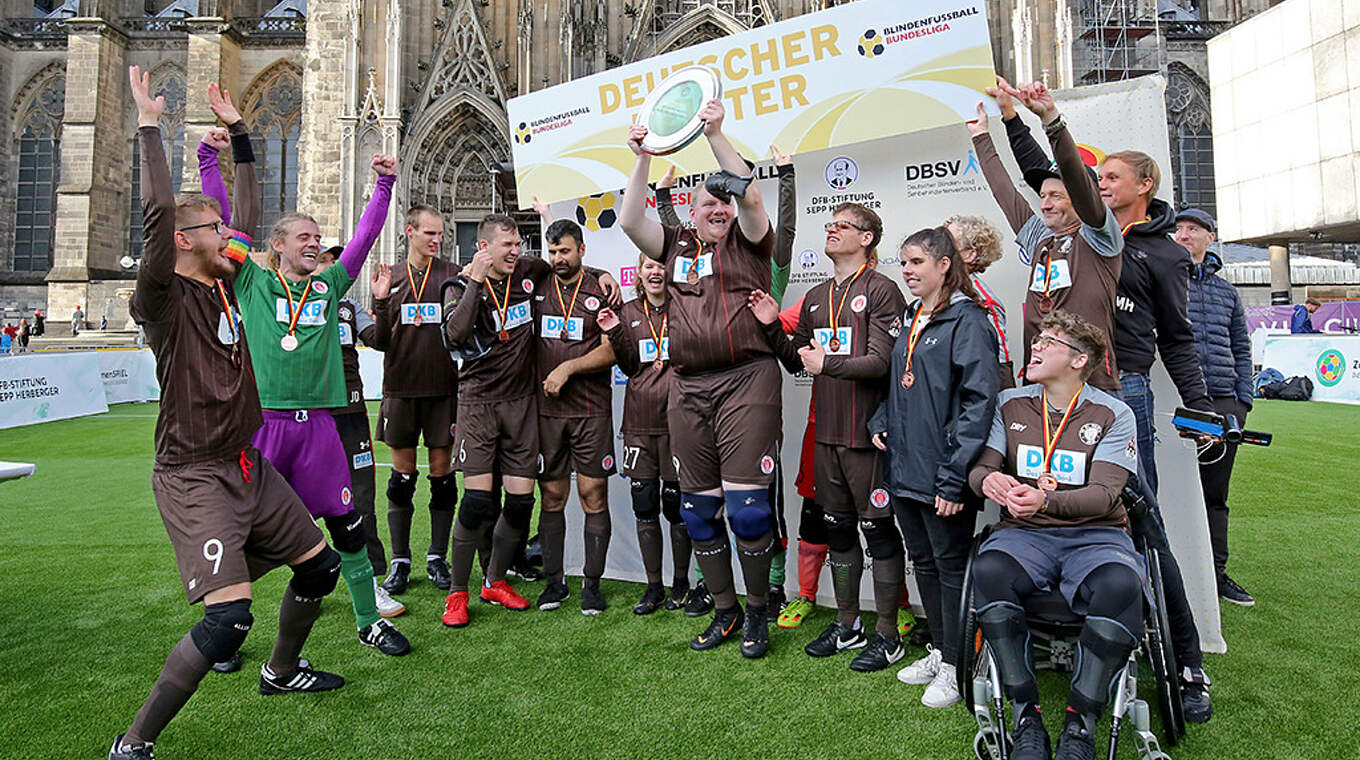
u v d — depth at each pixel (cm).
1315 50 2267
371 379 2172
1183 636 345
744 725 332
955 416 353
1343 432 1236
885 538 393
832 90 446
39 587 538
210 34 3862
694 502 418
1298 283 3094
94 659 412
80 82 3925
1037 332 386
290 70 3984
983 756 297
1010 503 312
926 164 475
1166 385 421
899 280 483
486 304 479
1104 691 271
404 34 3047
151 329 301
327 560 346
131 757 278
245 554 328
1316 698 350
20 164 4253
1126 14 3422
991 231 418
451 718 343
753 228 402
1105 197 383
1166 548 351
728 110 474
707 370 408
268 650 429
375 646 430
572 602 521
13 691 372
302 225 429
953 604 355
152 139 290
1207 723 329
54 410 1656
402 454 558
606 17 3141
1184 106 3716
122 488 915
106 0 3966
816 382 410
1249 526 680
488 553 519
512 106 564
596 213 595
